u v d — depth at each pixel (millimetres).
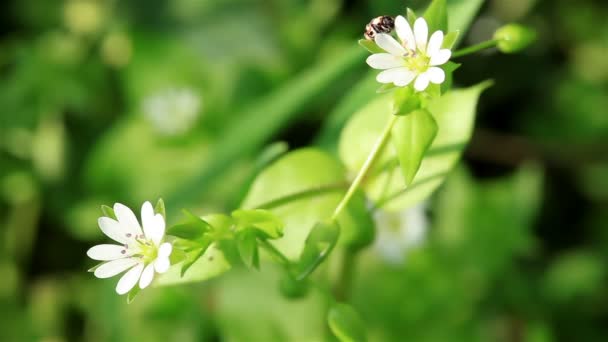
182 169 271
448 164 173
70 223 275
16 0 308
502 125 279
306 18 282
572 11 284
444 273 230
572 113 275
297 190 175
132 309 237
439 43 154
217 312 228
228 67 281
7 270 276
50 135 286
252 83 278
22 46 300
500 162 276
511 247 233
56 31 304
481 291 231
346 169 177
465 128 174
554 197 271
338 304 169
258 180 177
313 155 178
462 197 237
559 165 274
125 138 278
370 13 235
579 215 270
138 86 287
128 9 297
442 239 234
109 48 295
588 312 238
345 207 173
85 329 263
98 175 275
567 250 264
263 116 227
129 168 274
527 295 233
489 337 228
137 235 155
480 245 234
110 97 293
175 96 278
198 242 157
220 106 277
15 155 285
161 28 292
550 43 283
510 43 165
